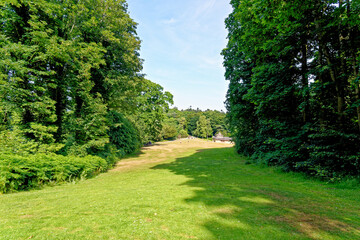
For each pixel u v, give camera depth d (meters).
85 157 11.19
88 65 12.03
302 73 9.21
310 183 7.00
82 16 12.72
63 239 2.83
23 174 6.79
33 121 9.91
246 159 15.77
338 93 7.43
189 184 7.19
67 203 4.82
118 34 16.77
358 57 6.35
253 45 10.54
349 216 3.82
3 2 8.52
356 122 7.22
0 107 8.40
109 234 3.01
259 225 3.37
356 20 5.84
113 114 20.89
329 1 6.91
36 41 9.38
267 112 10.21
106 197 5.39
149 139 44.66
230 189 6.20
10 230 3.12
